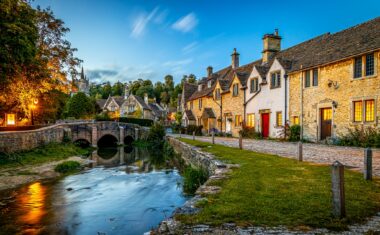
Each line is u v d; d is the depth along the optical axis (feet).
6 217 29.22
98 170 61.36
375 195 20.42
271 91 87.97
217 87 124.47
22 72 55.01
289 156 43.42
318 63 70.85
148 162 75.05
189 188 41.63
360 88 60.29
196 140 83.82
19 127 89.25
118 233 24.90
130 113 249.96
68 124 113.39
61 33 90.53
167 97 411.34
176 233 15.02
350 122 62.54
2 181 45.96
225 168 33.37
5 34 45.78
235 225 15.80
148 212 31.17
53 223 27.45
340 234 14.44
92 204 34.45
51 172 56.03
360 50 59.98
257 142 73.51
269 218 16.60
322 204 18.71
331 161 37.27
